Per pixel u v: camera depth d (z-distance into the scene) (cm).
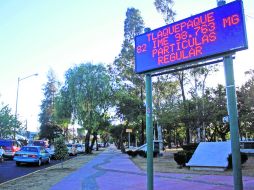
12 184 1490
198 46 838
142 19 4769
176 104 3650
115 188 1306
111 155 4512
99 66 4950
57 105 4875
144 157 3581
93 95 4769
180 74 3669
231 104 776
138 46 995
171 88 4081
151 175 984
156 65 938
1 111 5934
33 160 2655
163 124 3750
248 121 4053
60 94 4959
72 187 1360
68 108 4788
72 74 4872
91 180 1566
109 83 4866
